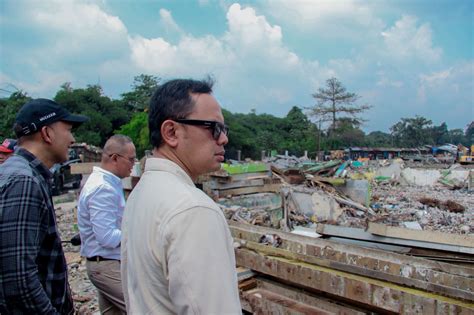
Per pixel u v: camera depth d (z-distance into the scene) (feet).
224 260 4.18
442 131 359.25
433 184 74.43
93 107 180.45
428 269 9.76
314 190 43.06
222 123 5.10
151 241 4.29
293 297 11.50
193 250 4.01
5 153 15.98
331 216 36.99
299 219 34.83
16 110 104.32
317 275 10.59
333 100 228.22
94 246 10.71
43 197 6.81
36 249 6.51
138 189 4.99
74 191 57.21
